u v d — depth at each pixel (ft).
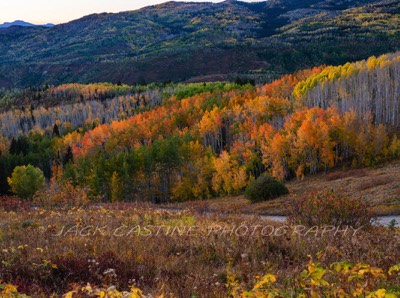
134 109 551.59
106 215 52.75
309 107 354.33
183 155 269.03
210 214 59.82
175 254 30.45
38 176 204.23
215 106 378.53
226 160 238.27
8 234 38.04
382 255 21.24
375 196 121.60
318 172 250.57
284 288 13.25
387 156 235.61
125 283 21.81
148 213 55.72
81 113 596.29
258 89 460.55
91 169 251.80
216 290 18.69
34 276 22.53
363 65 431.02
